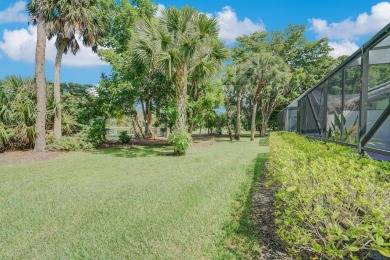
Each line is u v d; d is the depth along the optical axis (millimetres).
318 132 8281
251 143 16562
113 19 16234
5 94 11172
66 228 3006
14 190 4715
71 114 14234
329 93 7148
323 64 29250
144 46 8992
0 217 3350
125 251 2469
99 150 11836
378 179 2504
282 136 9180
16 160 8633
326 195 2160
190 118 16547
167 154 10227
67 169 6887
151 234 2809
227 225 2996
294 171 2600
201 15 9133
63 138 11695
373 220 1736
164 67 9172
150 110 19281
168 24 9352
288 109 18859
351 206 2078
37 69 10680
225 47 10062
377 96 5926
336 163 2801
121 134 15586
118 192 4469
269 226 2947
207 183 5027
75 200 4035
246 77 18750
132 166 7324
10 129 10719
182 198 4062
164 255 2381
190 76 12641
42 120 10820
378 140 4449
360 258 2146
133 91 13844
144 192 4438
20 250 2521
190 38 9227
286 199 2338
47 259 2359
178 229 2922
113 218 3283
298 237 1924
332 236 1699
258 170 6234
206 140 20453
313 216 2020
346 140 5824
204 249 2479
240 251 2424
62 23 12102
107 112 15695
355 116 6145
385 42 4242
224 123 30609
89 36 13000
